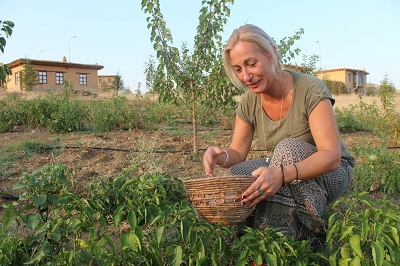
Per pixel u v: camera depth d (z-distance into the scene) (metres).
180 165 5.20
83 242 2.12
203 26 5.75
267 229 2.08
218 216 2.13
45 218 2.37
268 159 2.61
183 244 2.06
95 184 2.52
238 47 2.23
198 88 5.93
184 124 9.76
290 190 2.30
